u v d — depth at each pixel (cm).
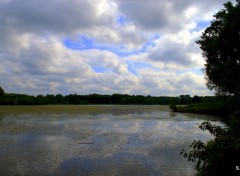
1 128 2934
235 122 513
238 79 3828
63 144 2041
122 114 5697
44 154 1705
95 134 2578
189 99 14288
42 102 11731
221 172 500
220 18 4588
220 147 499
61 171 1357
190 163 1511
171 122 3947
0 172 1327
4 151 1773
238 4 4259
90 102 14575
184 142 2169
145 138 2364
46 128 2995
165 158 1627
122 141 2200
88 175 1301
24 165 1452
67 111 6512
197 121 4138
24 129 2877
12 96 11319
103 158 1623
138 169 1402
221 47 4275
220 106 6075
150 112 6619
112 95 15062
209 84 4866
